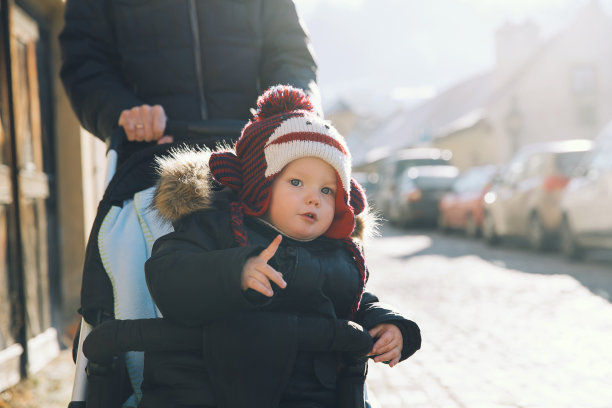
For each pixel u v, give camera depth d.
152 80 2.62
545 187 11.98
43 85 6.08
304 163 1.81
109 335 1.71
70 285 6.25
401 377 4.83
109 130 2.42
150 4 2.63
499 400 4.24
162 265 1.68
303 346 1.72
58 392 4.45
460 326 6.35
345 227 1.90
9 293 4.86
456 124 42.03
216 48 2.68
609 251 12.08
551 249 12.35
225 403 1.68
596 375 4.70
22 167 5.36
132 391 2.14
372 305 1.94
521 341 5.73
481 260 11.56
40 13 6.01
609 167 9.70
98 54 2.61
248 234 1.84
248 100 2.73
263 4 2.80
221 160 1.89
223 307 1.60
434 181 20.84
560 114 35.47
